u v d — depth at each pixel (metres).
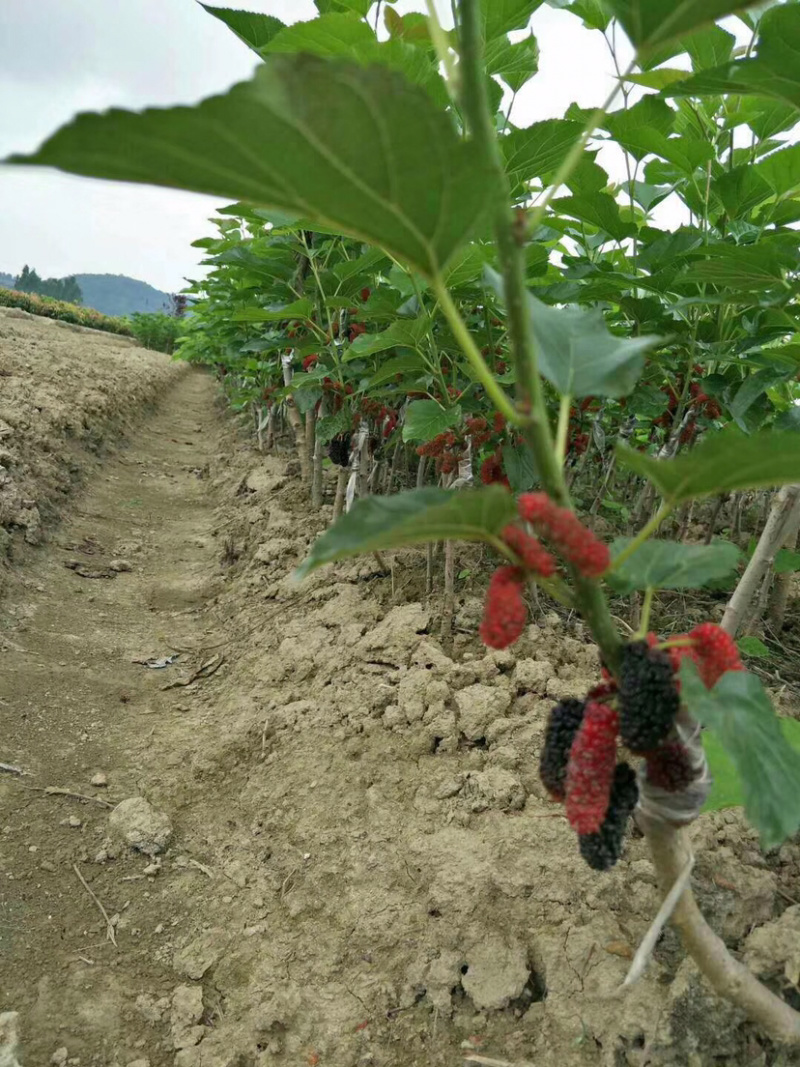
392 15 2.69
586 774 1.15
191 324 13.56
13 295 28.78
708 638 1.12
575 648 3.50
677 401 3.68
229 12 2.72
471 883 2.38
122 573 6.00
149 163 0.85
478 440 3.35
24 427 7.62
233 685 4.19
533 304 1.35
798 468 0.99
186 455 11.57
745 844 2.29
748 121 2.96
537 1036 2.01
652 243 3.06
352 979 2.31
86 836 3.04
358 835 2.80
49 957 2.50
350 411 4.71
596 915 2.20
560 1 2.78
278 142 0.83
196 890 2.79
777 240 3.00
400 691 3.33
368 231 0.99
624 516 4.52
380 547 1.05
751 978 1.55
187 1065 2.14
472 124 1.02
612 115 2.85
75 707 3.96
